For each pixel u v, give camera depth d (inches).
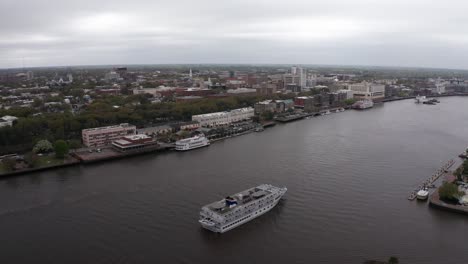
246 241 6107.3
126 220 6845.5
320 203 7509.8
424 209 7219.5
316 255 5693.9
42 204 7598.4
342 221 6747.1
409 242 6038.4
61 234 6373.0
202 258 5639.8
